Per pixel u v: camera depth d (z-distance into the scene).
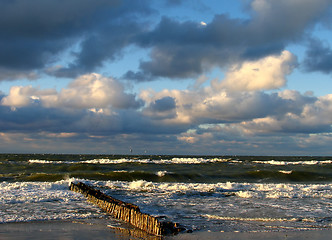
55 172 38.66
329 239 11.34
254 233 11.99
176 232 11.95
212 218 14.60
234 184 25.17
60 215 14.63
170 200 19.39
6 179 30.69
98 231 12.08
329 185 26.95
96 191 19.89
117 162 57.75
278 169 46.25
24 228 12.27
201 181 31.67
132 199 19.61
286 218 14.66
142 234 11.73
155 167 48.44
